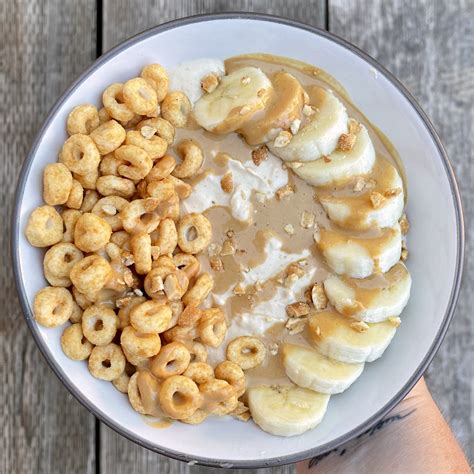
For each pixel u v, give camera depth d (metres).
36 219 0.32
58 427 0.38
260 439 0.34
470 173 0.40
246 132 0.34
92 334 0.32
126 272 0.32
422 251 0.34
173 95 0.34
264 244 0.34
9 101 0.38
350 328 0.34
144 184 0.33
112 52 0.33
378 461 0.36
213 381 0.32
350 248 0.34
